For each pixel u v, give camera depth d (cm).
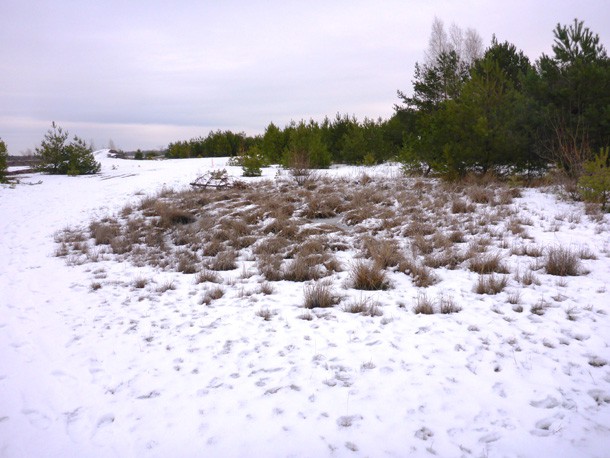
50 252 980
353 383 394
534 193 1162
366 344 470
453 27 2848
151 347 493
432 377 395
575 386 366
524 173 1344
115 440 333
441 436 317
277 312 582
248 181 1736
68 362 463
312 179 1609
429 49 2862
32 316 599
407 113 2056
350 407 358
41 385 418
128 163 3119
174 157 3959
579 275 631
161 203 1339
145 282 751
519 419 329
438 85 1900
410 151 1588
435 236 868
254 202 1342
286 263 823
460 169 1358
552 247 753
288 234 1012
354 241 937
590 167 995
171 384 411
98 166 2527
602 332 454
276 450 311
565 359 409
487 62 1368
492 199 1104
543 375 385
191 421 351
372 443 313
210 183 1681
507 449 298
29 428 352
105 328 552
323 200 1263
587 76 1112
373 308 562
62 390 409
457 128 1315
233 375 422
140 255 941
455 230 924
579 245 759
